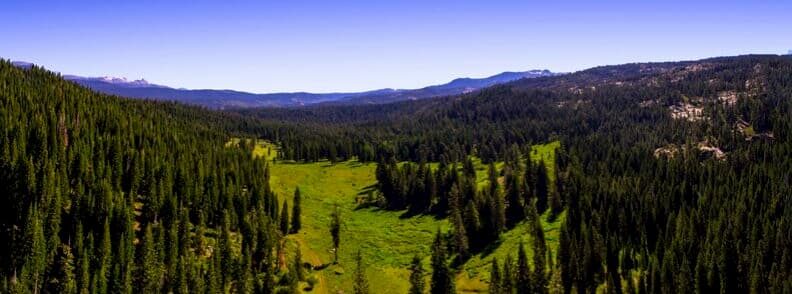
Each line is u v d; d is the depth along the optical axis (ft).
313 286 342.64
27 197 292.20
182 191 380.78
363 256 412.16
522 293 303.89
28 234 253.03
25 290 239.71
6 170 307.78
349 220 504.84
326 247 419.54
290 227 440.86
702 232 343.67
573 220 401.70
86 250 261.24
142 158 408.05
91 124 467.11
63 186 321.93
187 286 279.90
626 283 316.81
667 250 307.99
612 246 322.96
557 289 305.53
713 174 471.62
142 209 350.84
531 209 427.74
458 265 390.01
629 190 437.17
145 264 271.69
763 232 313.53
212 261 299.58
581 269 314.55
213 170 455.22
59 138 391.86
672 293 283.79
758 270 272.92
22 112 435.12
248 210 420.36
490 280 326.85
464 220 430.20
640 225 369.09
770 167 454.81
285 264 361.30
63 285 254.47
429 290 339.16
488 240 422.41
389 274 380.58
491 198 435.94
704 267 281.95
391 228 484.33
